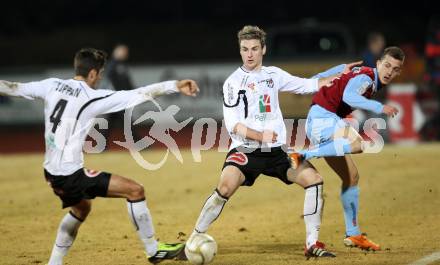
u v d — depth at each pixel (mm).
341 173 24953
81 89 21016
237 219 31516
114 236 28609
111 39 97938
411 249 24875
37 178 43094
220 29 99125
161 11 101562
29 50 95312
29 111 75812
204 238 21891
